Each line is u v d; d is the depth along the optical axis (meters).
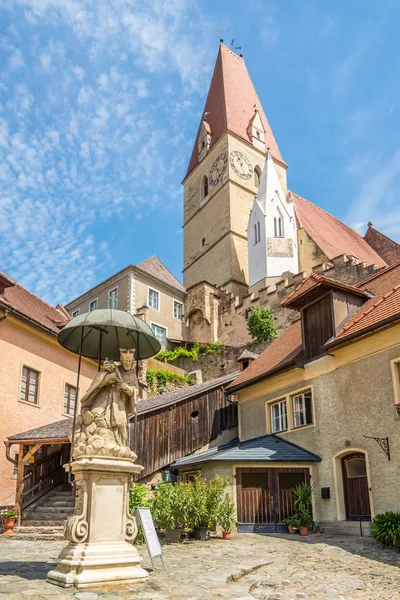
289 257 44.31
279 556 10.71
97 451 7.81
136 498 14.36
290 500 15.84
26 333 20.92
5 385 19.34
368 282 18.33
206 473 16.92
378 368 13.88
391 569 9.27
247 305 42.66
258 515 15.59
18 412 19.80
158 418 19.36
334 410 15.27
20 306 22.22
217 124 58.00
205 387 21.72
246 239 51.50
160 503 13.53
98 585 6.99
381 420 13.53
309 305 17.05
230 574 8.54
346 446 14.57
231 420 21.41
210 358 38.00
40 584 7.04
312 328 16.81
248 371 20.91
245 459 15.69
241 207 52.44
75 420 8.23
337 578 8.61
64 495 18.36
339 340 14.67
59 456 19.97
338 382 15.26
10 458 17.45
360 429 14.17
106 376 8.30
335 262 36.56
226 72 61.50
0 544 13.64
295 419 17.25
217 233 52.69
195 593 7.07
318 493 15.40
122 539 7.71
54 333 21.84
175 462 19.08
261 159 56.69
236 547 12.06
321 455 15.58
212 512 13.66
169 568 9.12
